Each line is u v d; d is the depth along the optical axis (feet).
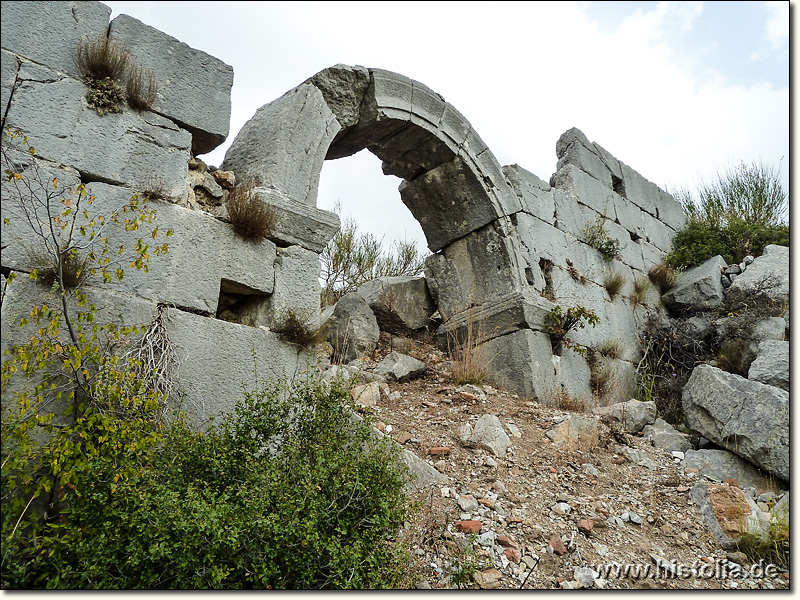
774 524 15.35
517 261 26.13
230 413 13.43
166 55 15.81
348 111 21.67
